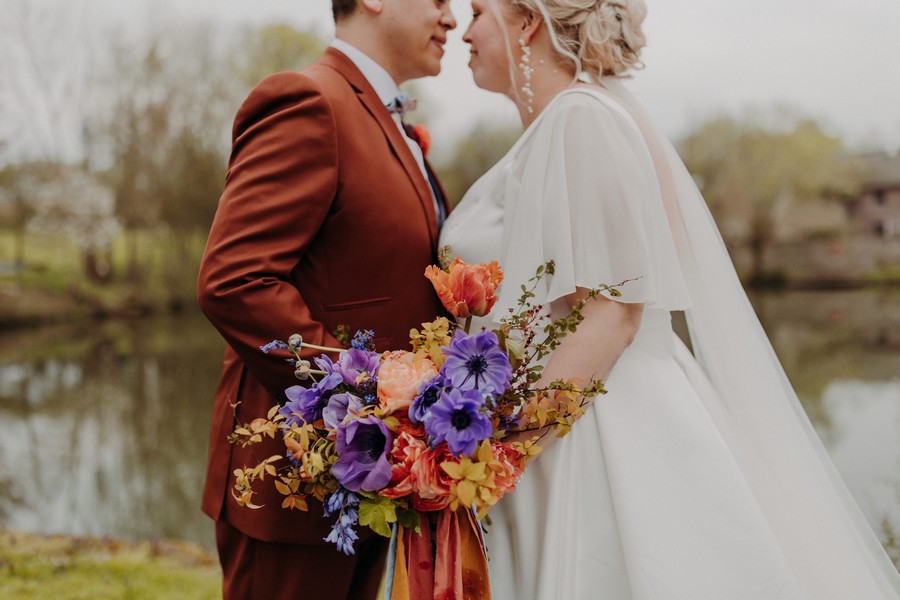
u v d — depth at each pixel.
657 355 1.71
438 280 1.44
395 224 1.77
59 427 7.78
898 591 1.85
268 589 1.78
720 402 1.79
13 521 4.77
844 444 5.25
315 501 1.73
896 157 23.91
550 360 1.53
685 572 1.47
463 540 1.37
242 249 1.61
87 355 13.49
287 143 1.66
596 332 1.52
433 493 1.24
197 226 23.59
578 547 1.55
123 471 6.06
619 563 1.54
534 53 1.79
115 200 22.98
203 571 3.56
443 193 2.14
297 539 1.73
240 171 1.67
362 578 1.96
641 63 1.81
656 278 1.59
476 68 1.89
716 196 25.14
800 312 15.97
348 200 1.72
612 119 1.61
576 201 1.55
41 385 10.38
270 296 1.58
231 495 1.83
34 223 21.69
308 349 1.57
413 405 1.25
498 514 1.63
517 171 1.71
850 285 23.61
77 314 20.42
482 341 1.27
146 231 23.19
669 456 1.55
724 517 1.52
